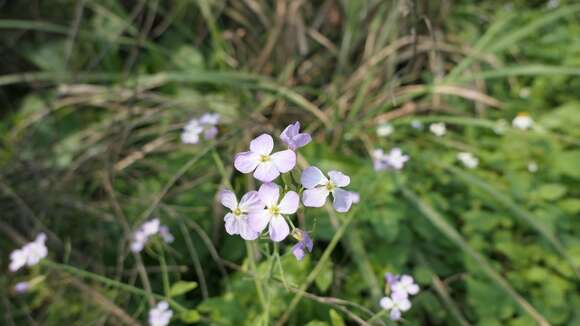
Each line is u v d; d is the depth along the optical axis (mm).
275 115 300
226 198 132
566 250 222
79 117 315
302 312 191
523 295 216
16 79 305
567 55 345
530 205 241
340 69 324
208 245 231
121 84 300
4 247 250
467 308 216
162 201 243
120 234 249
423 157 269
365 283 211
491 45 345
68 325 215
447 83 293
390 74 319
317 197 131
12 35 344
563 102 325
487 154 274
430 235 229
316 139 286
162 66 339
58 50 346
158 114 282
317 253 217
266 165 127
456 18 382
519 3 430
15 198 252
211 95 317
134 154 269
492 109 324
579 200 241
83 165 267
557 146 276
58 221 254
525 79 350
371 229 231
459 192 263
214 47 349
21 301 230
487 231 243
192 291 226
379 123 294
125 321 207
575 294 213
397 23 324
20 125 302
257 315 186
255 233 130
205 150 222
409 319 206
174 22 356
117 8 353
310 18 354
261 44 353
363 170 242
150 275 233
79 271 188
